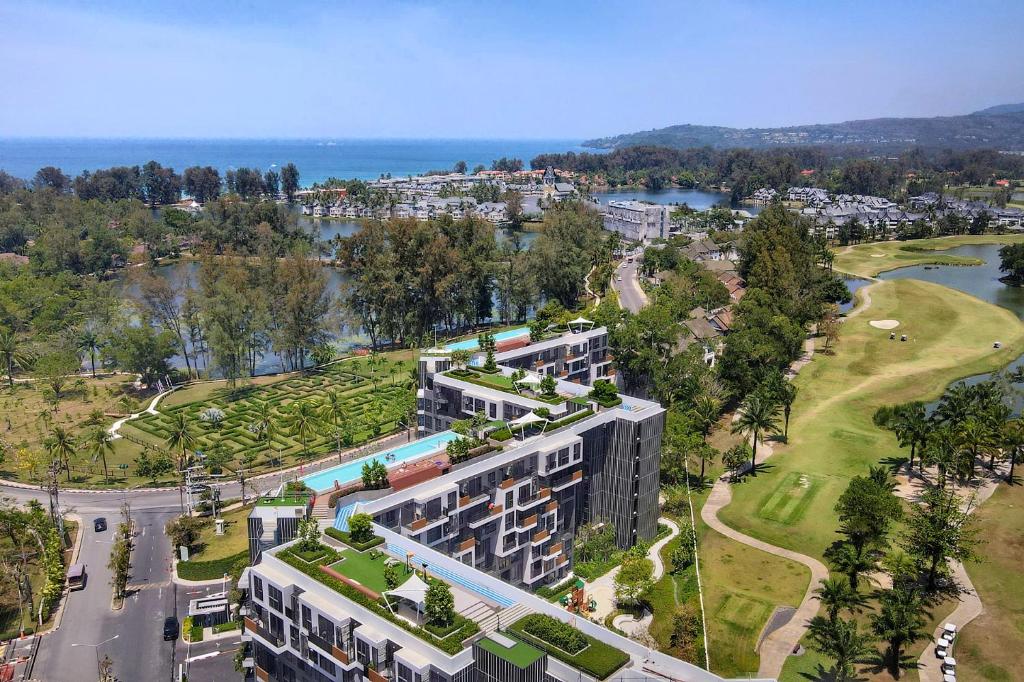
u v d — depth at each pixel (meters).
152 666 93.25
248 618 80.50
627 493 112.69
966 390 154.75
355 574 72.00
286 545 78.31
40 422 175.38
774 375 170.88
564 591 104.12
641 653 64.94
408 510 87.56
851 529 106.06
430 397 133.62
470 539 93.25
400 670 62.25
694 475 147.62
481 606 68.19
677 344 180.62
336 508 84.75
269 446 157.75
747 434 165.25
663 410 115.81
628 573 99.81
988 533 121.38
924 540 105.50
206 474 140.00
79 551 121.12
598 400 117.12
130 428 172.88
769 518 129.25
